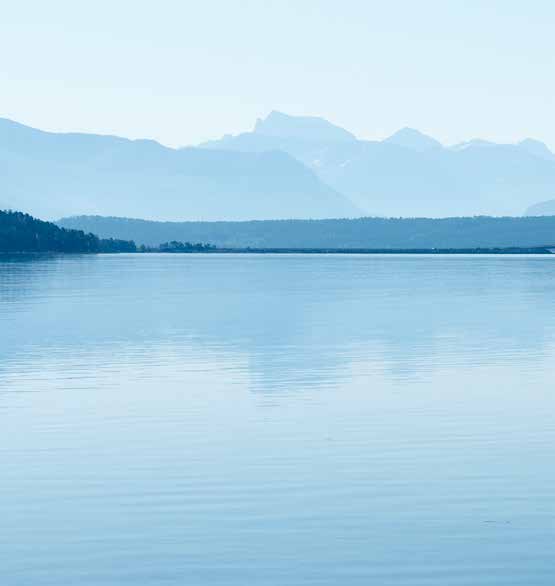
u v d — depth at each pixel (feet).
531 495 90.68
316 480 96.22
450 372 166.40
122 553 77.20
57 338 224.53
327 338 223.51
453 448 108.78
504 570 73.15
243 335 231.09
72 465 102.37
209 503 89.25
